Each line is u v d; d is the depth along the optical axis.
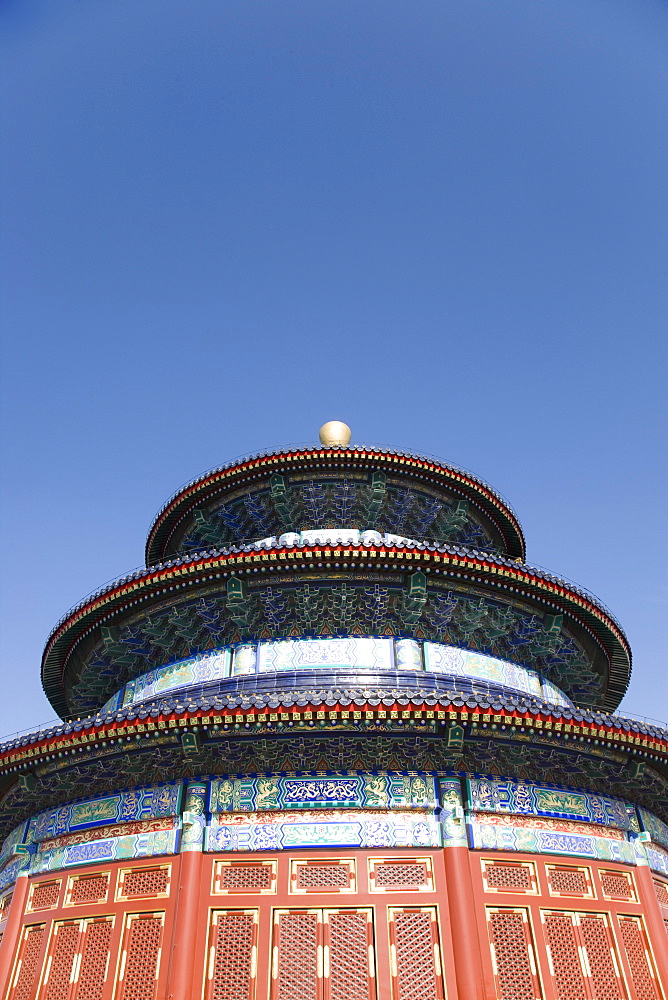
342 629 27.64
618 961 21.03
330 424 41.03
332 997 18.55
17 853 24.39
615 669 35.16
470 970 18.67
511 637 30.23
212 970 19.05
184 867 20.25
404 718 20.36
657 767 24.64
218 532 36.19
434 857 20.48
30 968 21.72
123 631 30.53
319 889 19.92
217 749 21.94
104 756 22.91
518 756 22.33
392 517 35.12
